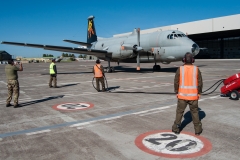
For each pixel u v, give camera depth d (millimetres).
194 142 4570
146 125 5754
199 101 8492
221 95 9617
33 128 5641
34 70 33031
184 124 5793
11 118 6594
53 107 8016
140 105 8086
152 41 21734
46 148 4387
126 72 23562
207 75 18469
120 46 22312
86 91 11789
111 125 5801
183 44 19594
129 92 11062
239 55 63719
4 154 4137
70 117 6633
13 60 7961
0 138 4957
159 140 4711
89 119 6387
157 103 8359
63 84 15016
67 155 4062
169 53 20422
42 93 11336
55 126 5777
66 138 4914
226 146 4344
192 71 4867
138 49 21172
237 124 5703
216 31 52500
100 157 3959
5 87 14375
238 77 8445
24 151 4262
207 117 6359
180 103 4957
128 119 6328
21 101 9250
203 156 3924
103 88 11531
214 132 5145
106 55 23891
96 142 4660
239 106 7594
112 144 4543
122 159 3869
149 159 3852
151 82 14773
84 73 24859
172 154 4027
